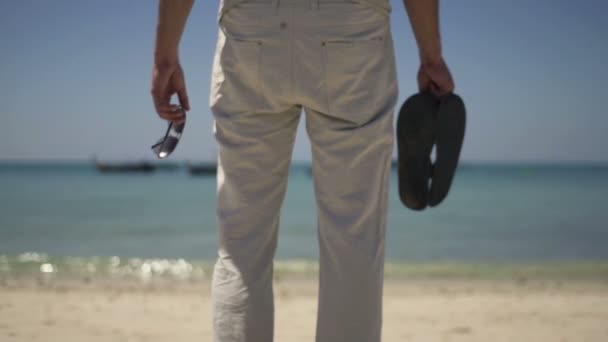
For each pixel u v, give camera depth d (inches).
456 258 434.3
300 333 140.7
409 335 140.0
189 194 1542.8
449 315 171.5
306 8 54.5
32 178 3070.9
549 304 193.9
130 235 601.0
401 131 61.5
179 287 246.2
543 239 579.2
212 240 554.6
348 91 55.9
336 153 57.0
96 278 276.2
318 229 60.4
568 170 5989.2
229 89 58.9
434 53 59.9
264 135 58.9
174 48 61.2
